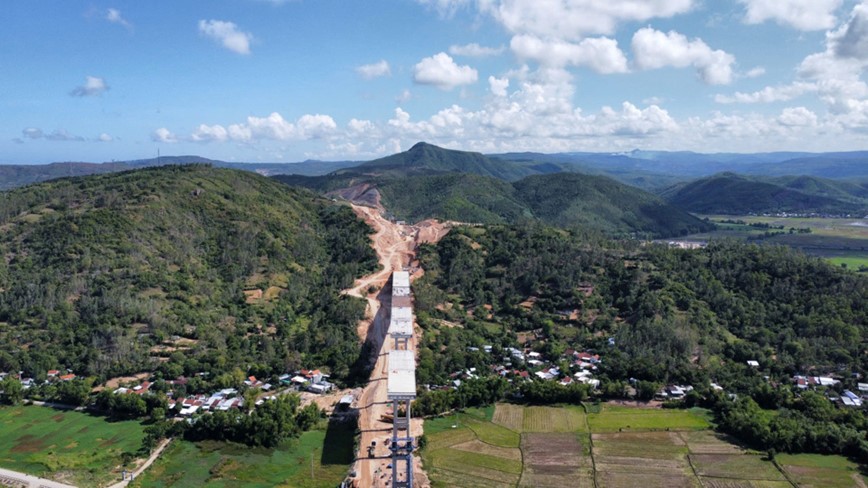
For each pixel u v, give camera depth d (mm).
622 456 161125
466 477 149625
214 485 146500
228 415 172250
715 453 162750
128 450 163375
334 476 151000
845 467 154875
